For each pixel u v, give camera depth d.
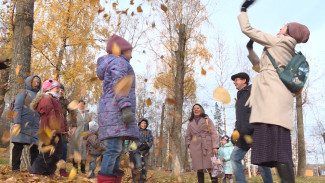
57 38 13.12
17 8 5.66
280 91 2.48
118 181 3.01
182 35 15.72
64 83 12.29
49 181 3.81
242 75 3.98
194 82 17.06
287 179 2.33
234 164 3.69
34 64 12.75
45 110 3.70
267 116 2.45
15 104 4.27
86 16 13.42
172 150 8.81
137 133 2.87
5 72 10.99
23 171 4.66
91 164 5.96
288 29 2.69
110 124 2.72
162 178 7.51
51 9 13.13
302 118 19.20
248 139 2.64
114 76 2.72
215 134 5.04
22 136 4.31
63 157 5.29
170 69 18.00
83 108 5.76
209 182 5.95
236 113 3.79
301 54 2.64
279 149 2.40
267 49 2.65
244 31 2.66
